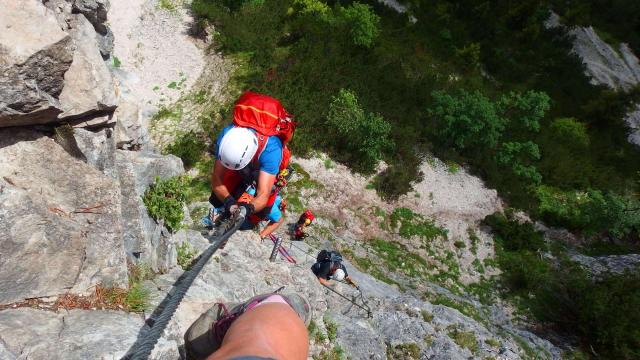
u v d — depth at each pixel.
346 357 8.07
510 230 22.38
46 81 4.17
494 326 17.67
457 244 21.23
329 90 23.03
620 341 18.16
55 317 3.86
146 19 26.36
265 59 24.44
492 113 23.67
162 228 5.98
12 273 3.84
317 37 25.84
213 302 4.95
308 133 21.16
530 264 21.70
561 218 25.34
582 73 36.19
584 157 29.64
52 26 4.06
